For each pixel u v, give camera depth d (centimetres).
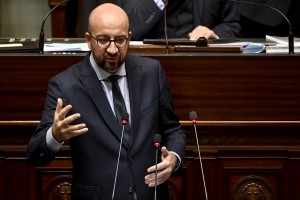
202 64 1205
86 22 1688
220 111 1216
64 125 936
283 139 1253
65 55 1198
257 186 1274
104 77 1061
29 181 1267
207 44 1288
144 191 1042
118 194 1031
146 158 1053
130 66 1082
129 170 1038
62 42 1384
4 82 1204
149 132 1059
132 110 1056
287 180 1267
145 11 1512
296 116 1216
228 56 1200
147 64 1102
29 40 1410
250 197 1276
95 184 1034
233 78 1207
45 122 1018
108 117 1041
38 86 1205
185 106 1215
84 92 1049
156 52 1245
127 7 1543
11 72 1202
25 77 1203
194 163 1261
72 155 1056
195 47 1251
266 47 1276
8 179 1262
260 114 1216
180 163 1059
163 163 994
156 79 1095
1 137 1245
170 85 1211
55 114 943
